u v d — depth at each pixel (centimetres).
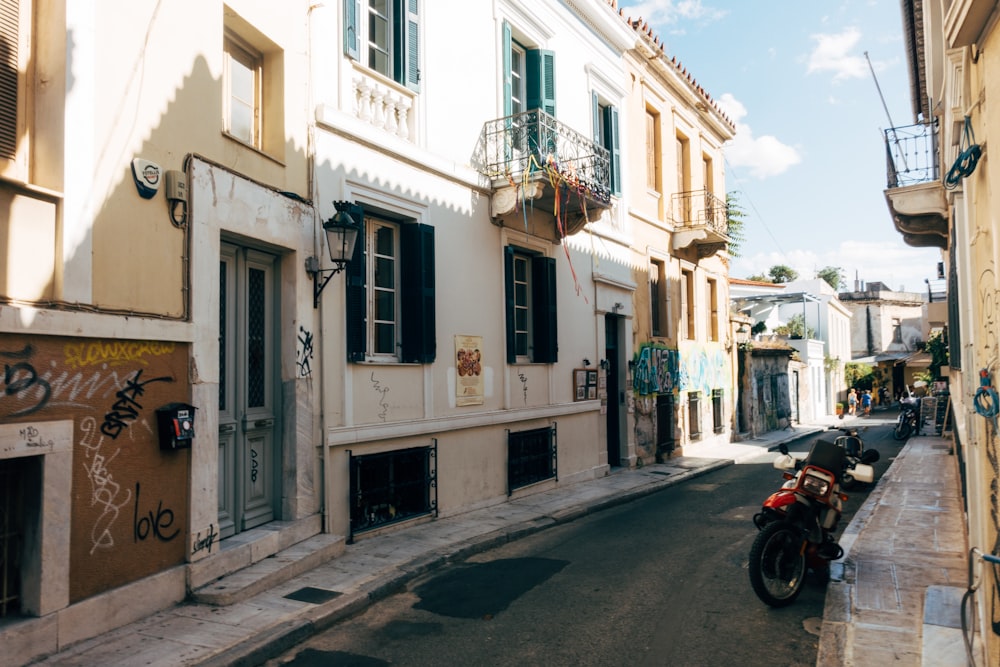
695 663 507
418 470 969
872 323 5541
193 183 615
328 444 802
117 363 533
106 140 528
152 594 559
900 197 1008
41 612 468
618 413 1595
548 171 1112
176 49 607
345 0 872
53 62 495
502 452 1140
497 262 1147
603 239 1509
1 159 467
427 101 1011
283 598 616
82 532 501
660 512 1093
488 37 1165
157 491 570
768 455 1980
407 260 967
